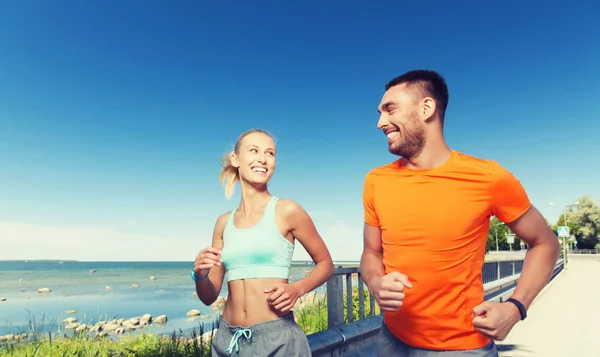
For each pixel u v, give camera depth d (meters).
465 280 1.69
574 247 101.75
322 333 3.38
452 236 1.67
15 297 41.03
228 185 2.47
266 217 2.18
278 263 2.13
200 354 4.23
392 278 1.53
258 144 2.30
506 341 6.26
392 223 1.79
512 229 1.74
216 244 2.39
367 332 3.91
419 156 1.78
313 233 2.23
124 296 40.41
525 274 1.67
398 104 1.77
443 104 1.80
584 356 5.40
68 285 61.06
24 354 5.09
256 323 2.04
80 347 5.45
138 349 5.19
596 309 9.52
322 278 2.21
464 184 1.68
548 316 8.59
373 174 1.97
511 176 1.65
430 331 1.75
